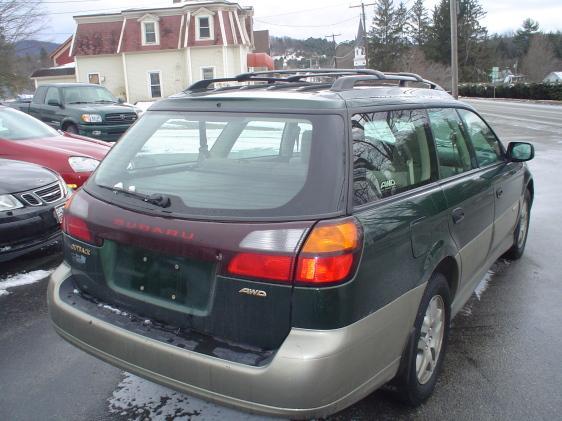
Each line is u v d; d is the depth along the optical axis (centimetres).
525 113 2938
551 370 335
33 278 497
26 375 331
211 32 3678
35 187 507
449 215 307
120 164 297
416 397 289
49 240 509
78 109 1351
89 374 333
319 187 233
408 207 269
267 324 224
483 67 8306
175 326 250
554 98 4344
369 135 264
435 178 316
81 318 270
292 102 261
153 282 255
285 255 219
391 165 274
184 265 242
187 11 3709
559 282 477
